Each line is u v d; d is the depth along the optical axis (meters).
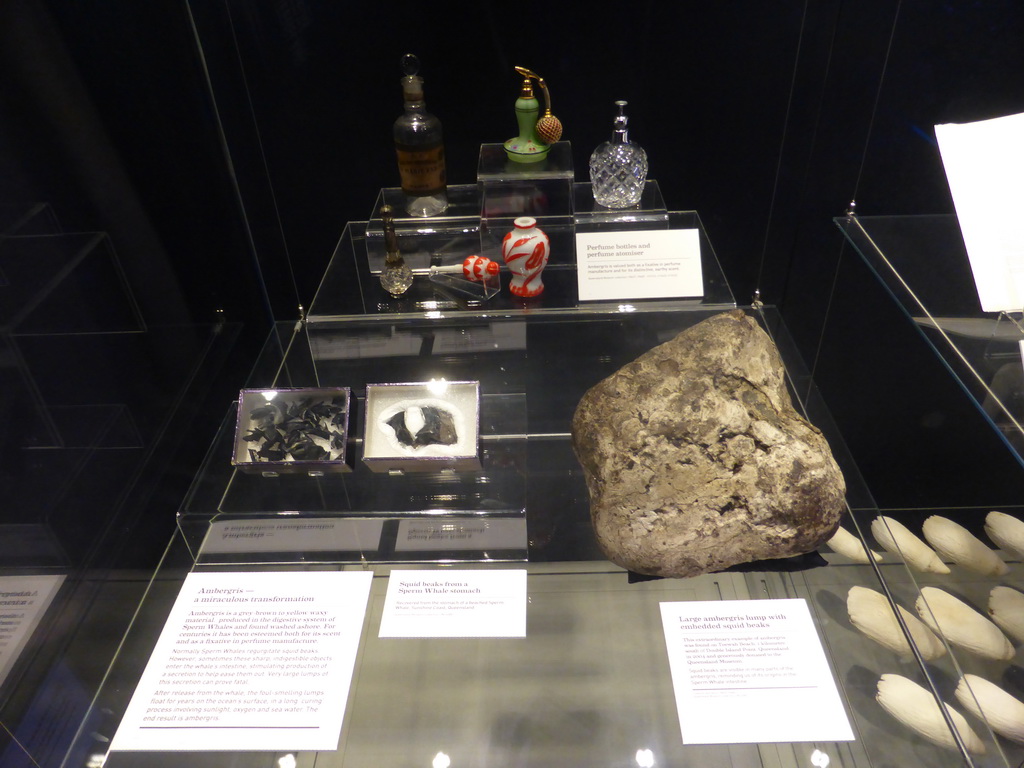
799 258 1.13
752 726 0.68
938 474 0.99
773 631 0.74
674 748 0.69
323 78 0.95
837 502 0.77
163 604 0.79
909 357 1.01
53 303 0.66
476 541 0.83
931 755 0.68
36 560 0.64
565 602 0.78
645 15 0.91
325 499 0.87
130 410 0.78
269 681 0.72
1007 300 0.74
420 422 0.87
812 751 0.68
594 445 0.82
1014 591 0.84
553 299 0.93
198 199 0.94
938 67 0.92
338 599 0.78
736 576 0.80
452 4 0.90
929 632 0.77
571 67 0.95
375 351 0.97
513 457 0.91
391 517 0.85
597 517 0.79
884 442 1.09
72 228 0.68
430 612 0.78
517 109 0.93
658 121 1.00
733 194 1.07
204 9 0.90
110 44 0.75
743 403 0.80
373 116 0.99
